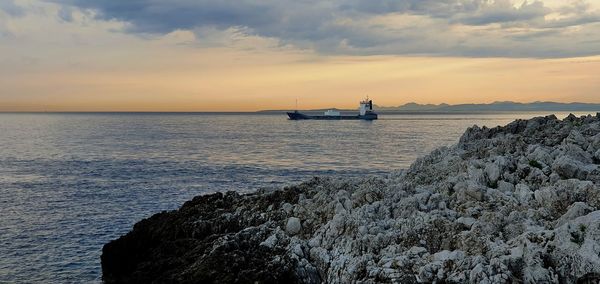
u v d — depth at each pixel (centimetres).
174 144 13800
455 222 2370
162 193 5950
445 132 19562
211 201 3622
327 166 8781
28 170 7969
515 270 1903
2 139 15488
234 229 3061
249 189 6300
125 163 8981
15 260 3641
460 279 1884
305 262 2364
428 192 2884
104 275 3284
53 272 3425
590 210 2216
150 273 2659
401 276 1988
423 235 2338
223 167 8519
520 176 2917
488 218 2356
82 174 7512
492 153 3394
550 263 1917
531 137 3588
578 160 2927
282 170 8194
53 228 4409
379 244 2323
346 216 2603
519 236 2091
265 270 2294
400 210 2711
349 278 2139
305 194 3334
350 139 15688
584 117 3900
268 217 3044
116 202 5425
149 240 3244
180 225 3145
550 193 2505
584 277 1814
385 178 3800
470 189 2723
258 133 19875
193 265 2473
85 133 19300
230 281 2273
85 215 4856
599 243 1866
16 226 4469
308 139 15938
